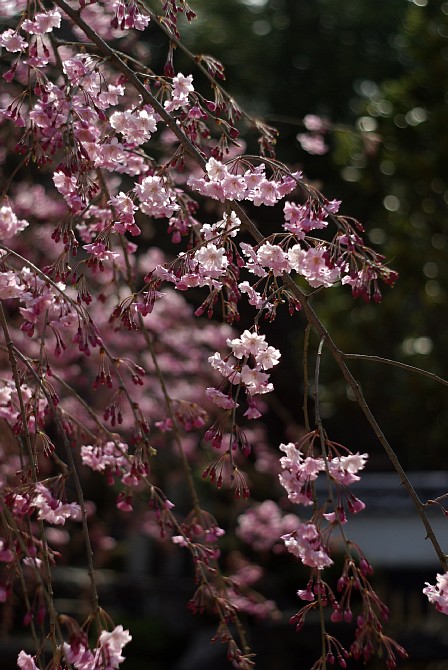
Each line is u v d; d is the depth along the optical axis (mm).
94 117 2791
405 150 9648
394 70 17531
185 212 3166
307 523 2328
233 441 2441
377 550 10273
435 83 9523
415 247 9383
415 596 10352
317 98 17203
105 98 2840
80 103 2879
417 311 9562
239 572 6047
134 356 7250
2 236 2561
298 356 9945
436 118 9367
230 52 16969
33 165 5566
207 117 2799
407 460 13391
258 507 6594
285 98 17031
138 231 2652
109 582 10602
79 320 2605
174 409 3781
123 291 6449
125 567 12305
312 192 2498
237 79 16969
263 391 2482
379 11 17797
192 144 2672
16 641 9141
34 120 2730
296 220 2521
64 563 8727
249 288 2512
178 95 2846
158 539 8281
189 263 2525
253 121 3096
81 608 8359
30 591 4824
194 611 2861
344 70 17172
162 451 7797
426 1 9883
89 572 2236
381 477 11102
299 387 12445
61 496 2418
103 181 3361
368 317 9523
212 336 7445
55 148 2668
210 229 2611
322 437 2328
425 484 10438
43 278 2697
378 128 9695
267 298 2484
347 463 2365
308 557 2285
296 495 2393
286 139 15695
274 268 2490
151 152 5871
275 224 10781
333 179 14758
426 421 9438
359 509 2334
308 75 17312
